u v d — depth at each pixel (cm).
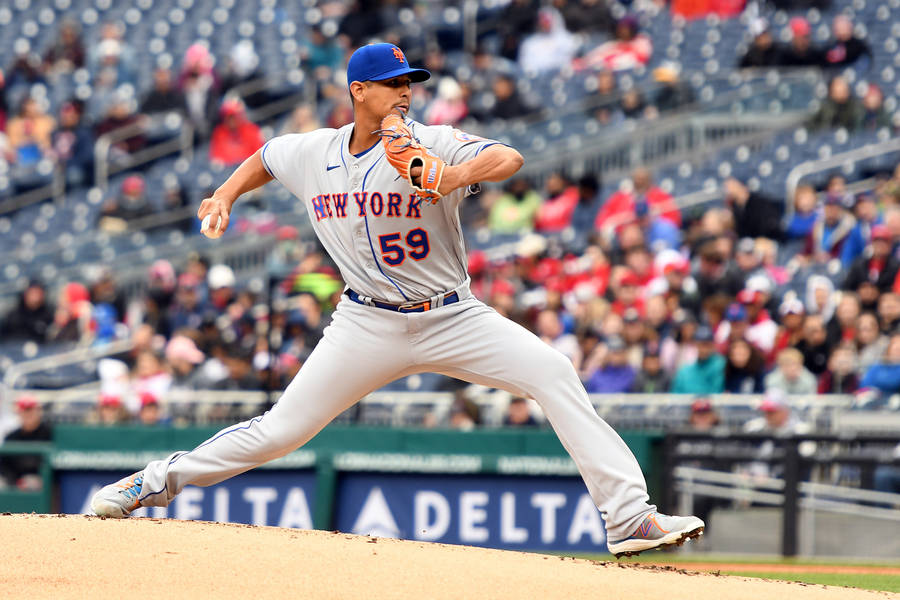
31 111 6400
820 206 4578
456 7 6512
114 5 7206
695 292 3947
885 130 5184
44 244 5800
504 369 1606
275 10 6888
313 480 3316
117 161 5991
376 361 1628
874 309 3750
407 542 1672
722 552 3133
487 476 3250
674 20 6250
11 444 3647
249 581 1393
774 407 3275
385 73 1538
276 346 3697
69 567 1419
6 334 4862
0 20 7269
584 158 5522
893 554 3022
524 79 6122
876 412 3225
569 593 1414
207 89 6041
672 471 3175
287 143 1664
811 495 3092
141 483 1714
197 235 5416
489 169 1471
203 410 3703
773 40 5856
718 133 5516
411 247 1581
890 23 5953
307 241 5225
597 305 3934
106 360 4103
